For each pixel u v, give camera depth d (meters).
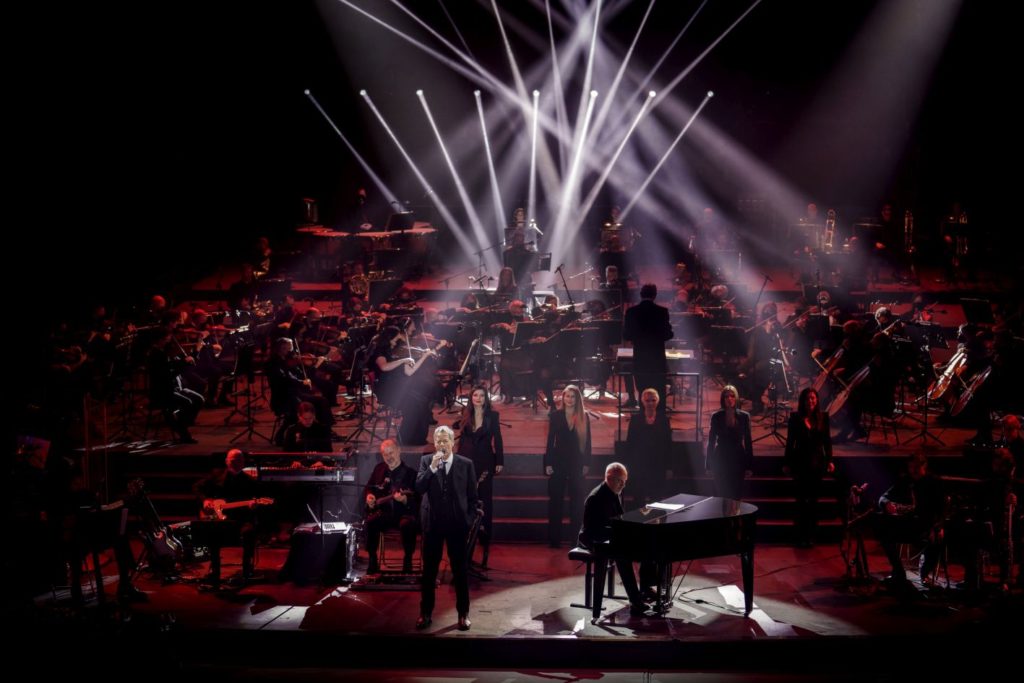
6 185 19.55
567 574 11.38
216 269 23.94
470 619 9.98
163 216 23.27
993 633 9.57
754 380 15.51
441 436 9.77
